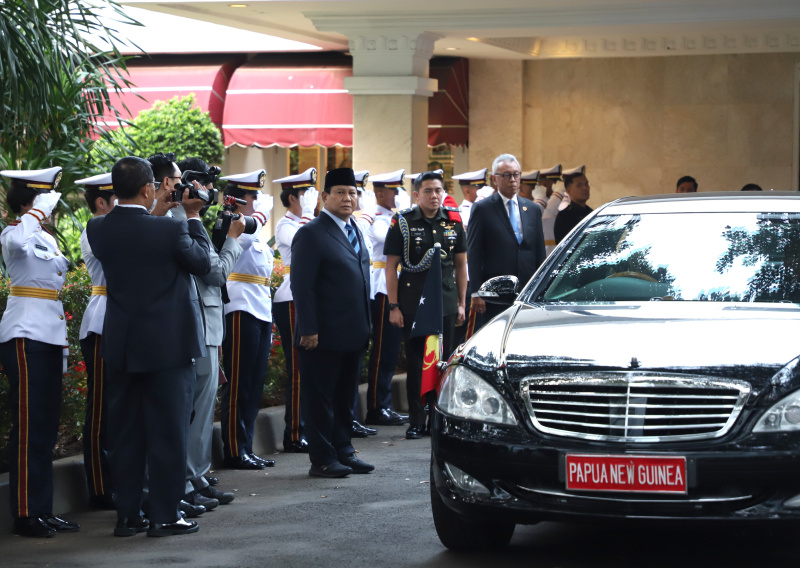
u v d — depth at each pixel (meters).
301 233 9.05
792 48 20.30
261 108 21.09
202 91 21.20
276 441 10.81
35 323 7.51
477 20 17.80
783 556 6.52
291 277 9.09
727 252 7.19
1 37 11.64
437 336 9.64
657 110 21.81
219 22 18.58
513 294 7.75
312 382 9.20
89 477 8.38
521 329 6.52
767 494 5.61
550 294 7.31
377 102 18.42
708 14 17.12
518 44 20.77
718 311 6.51
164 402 7.27
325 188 9.23
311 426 9.26
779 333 6.03
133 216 7.24
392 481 9.02
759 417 5.62
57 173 7.84
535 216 11.51
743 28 18.08
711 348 5.89
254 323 9.68
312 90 20.89
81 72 13.70
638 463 5.68
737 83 21.34
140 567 6.55
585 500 5.80
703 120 21.58
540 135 22.41
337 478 9.20
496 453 5.98
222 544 7.09
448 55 21.58
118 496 7.45
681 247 7.33
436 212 10.64
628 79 21.89
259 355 9.89
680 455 5.63
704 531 7.09
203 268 7.31
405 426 11.96
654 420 5.75
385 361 12.05
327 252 9.05
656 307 6.72
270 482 9.10
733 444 5.59
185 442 7.39
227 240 8.17
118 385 7.36
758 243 7.21
